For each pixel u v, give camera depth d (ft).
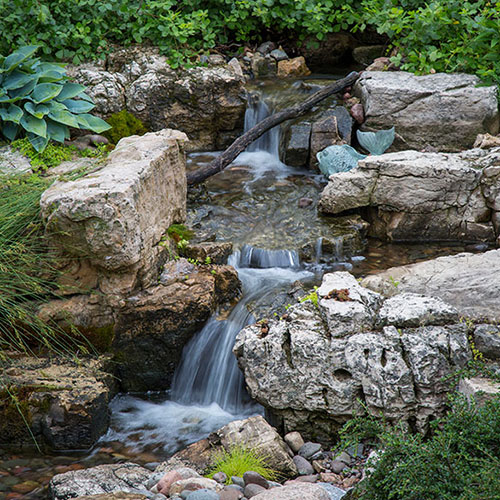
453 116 24.20
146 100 26.55
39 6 26.35
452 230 21.01
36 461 14.25
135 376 16.85
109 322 16.51
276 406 14.39
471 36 26.55
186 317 16.55
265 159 26.02
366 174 21.03
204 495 11.50
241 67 29.94
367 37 31.89
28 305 16.44
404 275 16.61
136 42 28.78
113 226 15.28
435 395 13.47
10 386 14.75
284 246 19.94
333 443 14.40
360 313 13.99
